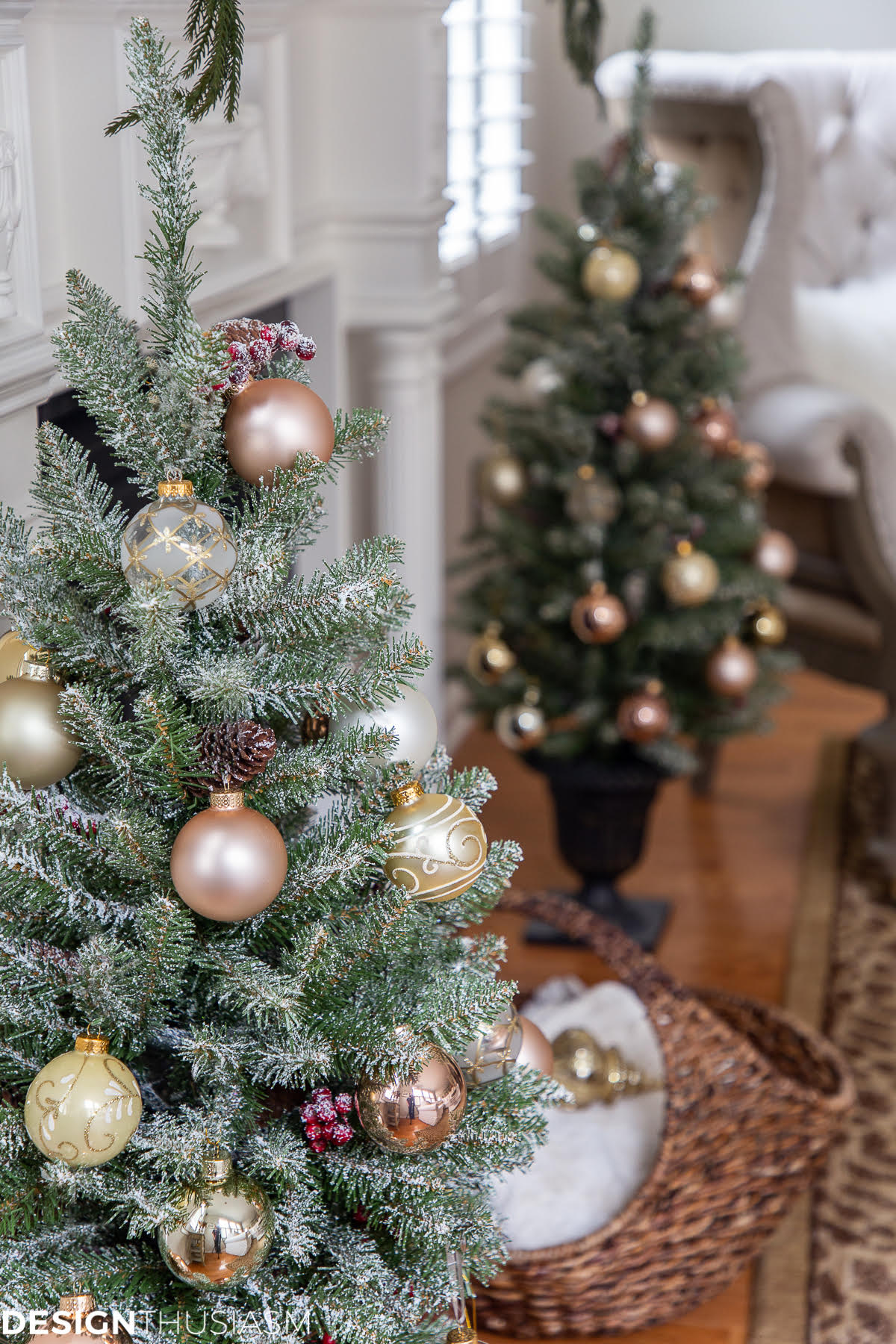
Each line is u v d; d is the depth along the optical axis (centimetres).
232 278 149
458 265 269
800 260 267
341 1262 94
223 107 139
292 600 92
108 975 85
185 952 86
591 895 233
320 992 92
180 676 89
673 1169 137
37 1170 90
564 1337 148
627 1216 135
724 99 243
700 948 231
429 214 190
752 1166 142
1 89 99
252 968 88
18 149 101
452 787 102
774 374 252
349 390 217
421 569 216
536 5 325
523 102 320
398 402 206
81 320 91
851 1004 212
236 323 95
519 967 225
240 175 148
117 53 116
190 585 86
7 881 85
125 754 89
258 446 92
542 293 348
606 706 212
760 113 238
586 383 207
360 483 229
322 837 94
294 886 92
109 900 92
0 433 105
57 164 118
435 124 190
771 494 250
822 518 241
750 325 250
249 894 85
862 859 262
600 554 208
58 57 115
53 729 90
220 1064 89
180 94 88
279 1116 102
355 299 194
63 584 94
